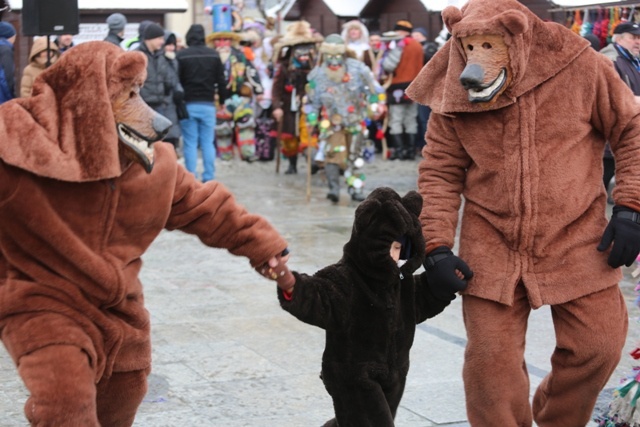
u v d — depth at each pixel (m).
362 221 4.32
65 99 3.86
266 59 19.41
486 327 4.82
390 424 4.41
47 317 3.89
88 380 3.85
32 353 3.84
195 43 14.91
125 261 4.07
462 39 4.75
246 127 18.77
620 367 6.74
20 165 3.78
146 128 3.93
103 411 4.21
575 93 4.79
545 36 4.75
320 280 4.38
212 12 19.36
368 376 4.38
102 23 19.61
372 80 13.64
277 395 6.16
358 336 4.39
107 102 3.85
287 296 4.28
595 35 12.66
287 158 17.44
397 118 19.14
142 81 3.95
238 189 15.44
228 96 15.29
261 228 4.33
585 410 4.98
